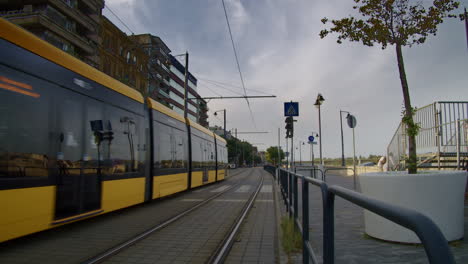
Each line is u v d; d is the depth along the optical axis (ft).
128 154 28.81
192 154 52.16
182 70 260.62
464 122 31.91
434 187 14.97
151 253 16.74
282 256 15.67
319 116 62.18
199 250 17.30
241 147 382.01
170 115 41.86
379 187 16.06
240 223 24.90
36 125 17.93
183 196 45.93
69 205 20.18
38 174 17.79
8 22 16.94
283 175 36.42
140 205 35.65
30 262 14.79
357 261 5.43
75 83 21.71
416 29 20.13
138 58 165.89
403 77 20.03
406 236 3.96
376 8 20.84
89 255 15.94
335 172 91.61
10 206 15.87
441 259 2.82
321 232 7.58
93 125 23.43
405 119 18.97
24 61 17.51
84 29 123.75
